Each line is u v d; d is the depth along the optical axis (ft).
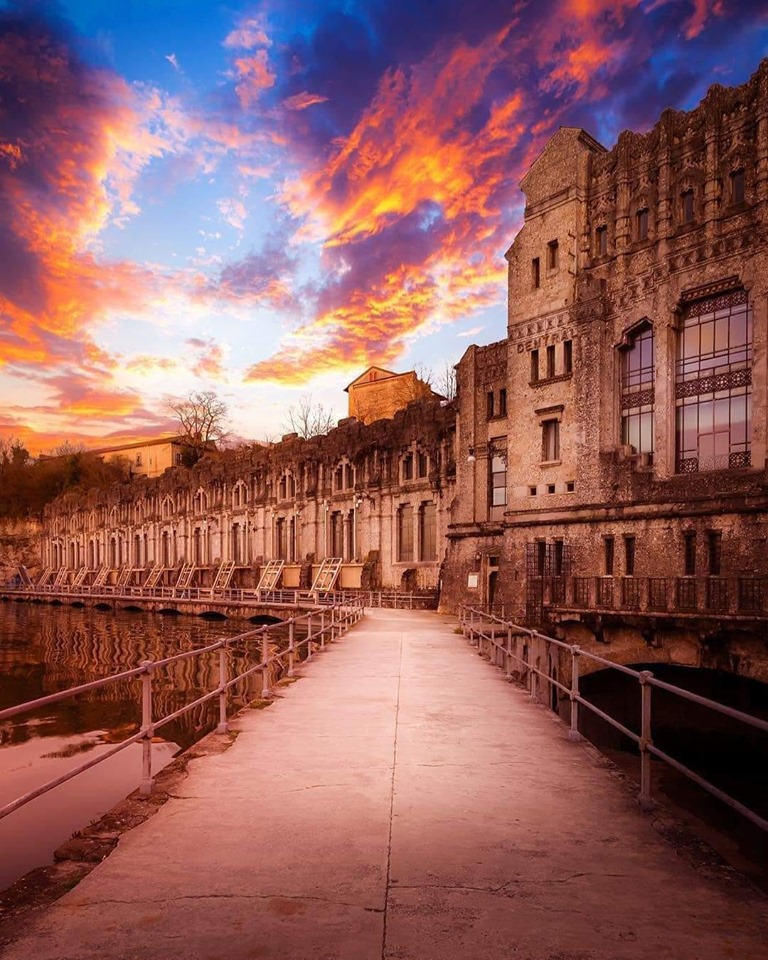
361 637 96.17
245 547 257.34
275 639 162.91
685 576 100.12
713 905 19.30
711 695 96.12
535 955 16.55
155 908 18.63
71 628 207.51
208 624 204.33
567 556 117.91
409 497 182.39
